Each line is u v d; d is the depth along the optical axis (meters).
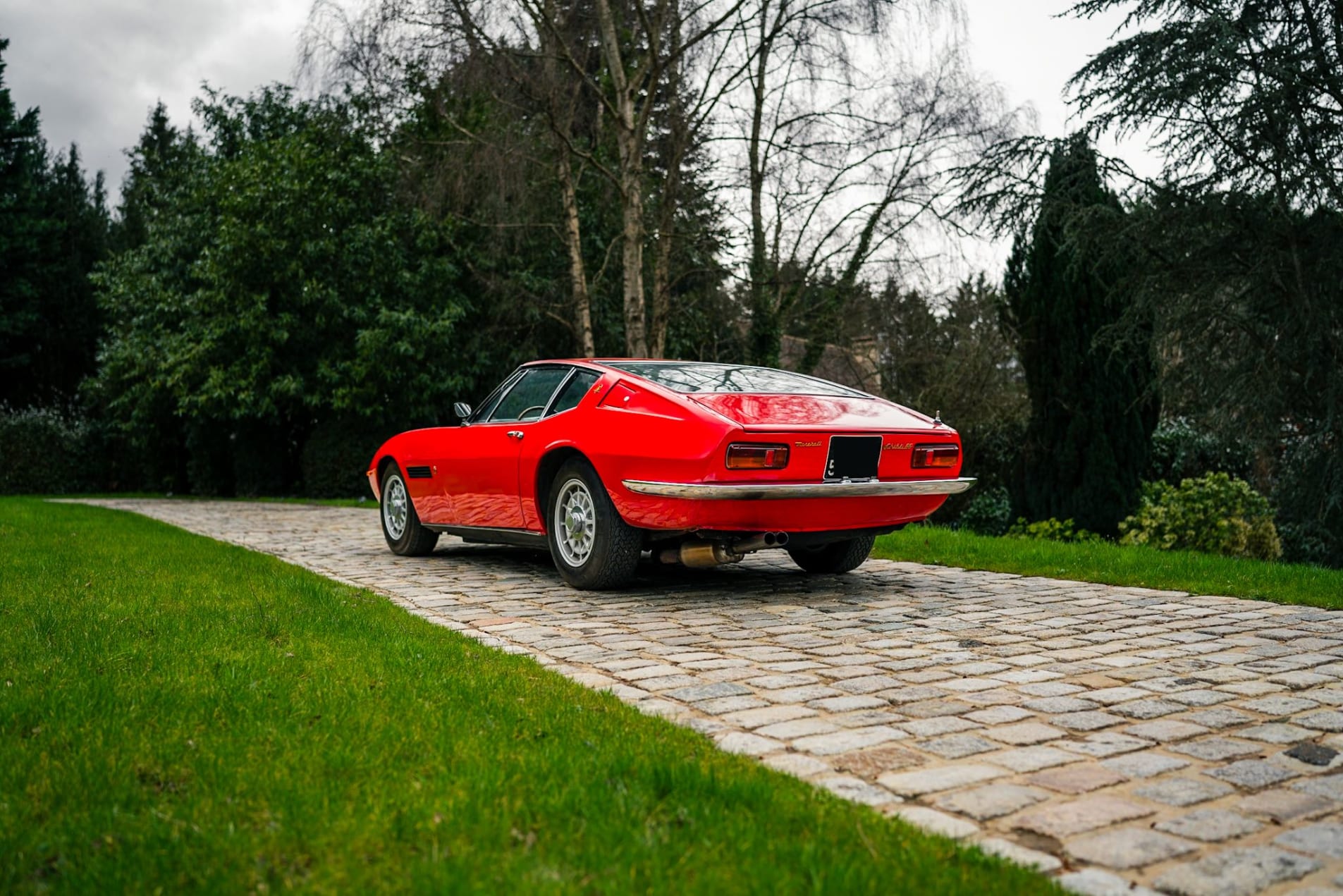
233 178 19.39
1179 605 5.84
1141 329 11.17
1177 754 3.07
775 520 5.74
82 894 1.96
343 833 2.24
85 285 31.16
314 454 19.89
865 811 2.50
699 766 2.66
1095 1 10.76
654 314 17.92
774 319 19.08
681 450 5.54
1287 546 11.88
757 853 2.16
